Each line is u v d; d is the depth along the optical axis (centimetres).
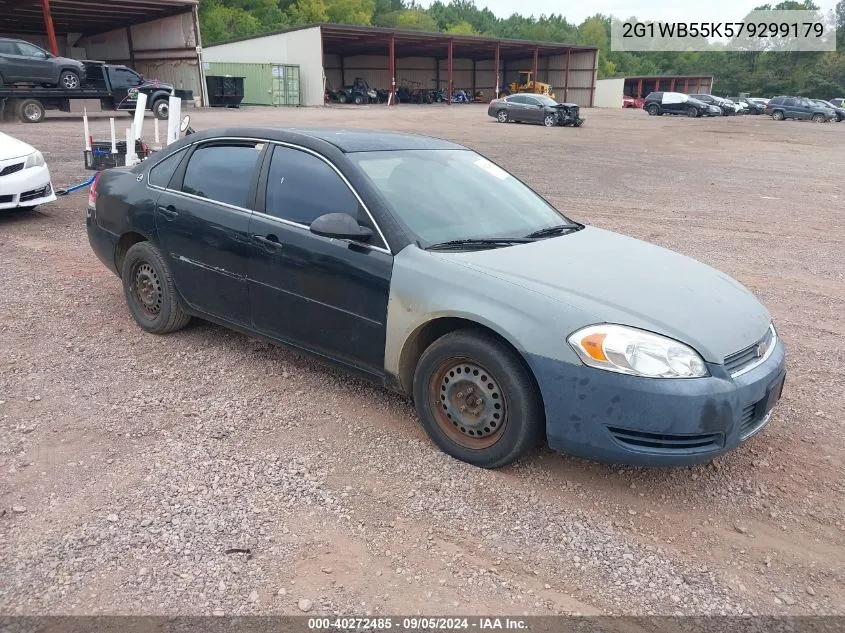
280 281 404
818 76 10369
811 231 1013
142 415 387
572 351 304
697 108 4453
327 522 299
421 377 357
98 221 530
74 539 280
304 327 402
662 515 316
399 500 318
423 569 273
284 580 263
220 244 432
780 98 4556
